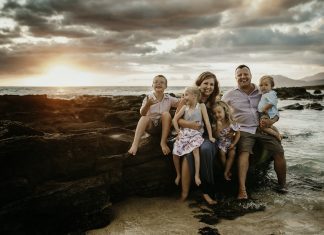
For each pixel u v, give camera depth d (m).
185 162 5.12
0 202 3.82
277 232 4.00
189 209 4.81
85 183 4.45
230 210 4.73
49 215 4.07
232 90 6.30
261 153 6.25
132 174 5.21
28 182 4.07
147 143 5.62
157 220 4.42
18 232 3.79
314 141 10.20
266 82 6.13
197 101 5.42
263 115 5.99
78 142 4.71
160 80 5.81
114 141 5.36
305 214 4.57
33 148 4.25
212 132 5.56
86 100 13.01
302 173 6.66
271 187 5.82
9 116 7.65
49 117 8.09
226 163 5.62
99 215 4.34
